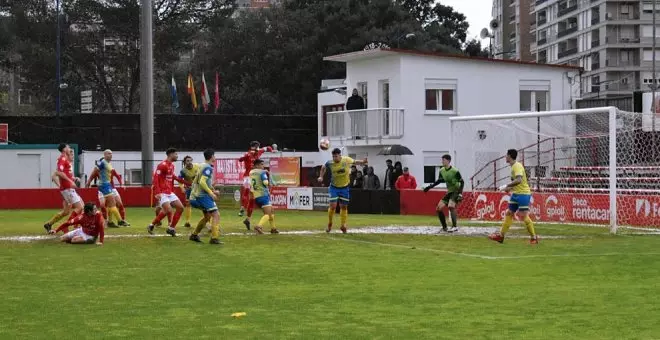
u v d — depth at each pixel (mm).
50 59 73812
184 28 78062
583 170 32438
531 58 117312
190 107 81438
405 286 13992
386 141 44812
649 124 31828
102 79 78688
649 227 26391
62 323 10820
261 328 10477
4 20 74312
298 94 76938
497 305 12102
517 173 21281
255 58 79500
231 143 56219
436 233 24203
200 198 20922
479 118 30219
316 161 53938
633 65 97312
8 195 40312
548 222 28984
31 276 15273
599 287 13836
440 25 82750
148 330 10367
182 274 15562
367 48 47656
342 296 12961
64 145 23328
